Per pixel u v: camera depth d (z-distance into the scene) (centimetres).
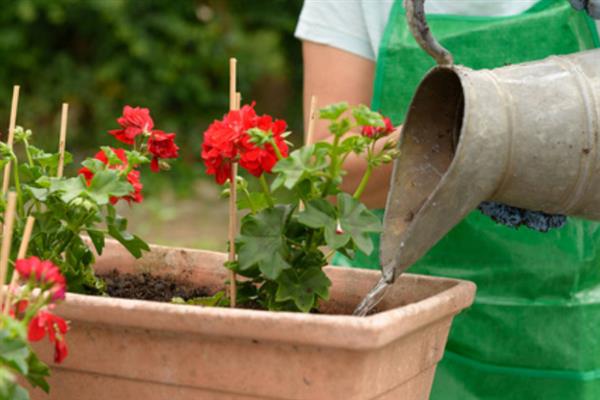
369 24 228
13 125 181
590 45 221
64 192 169
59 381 159
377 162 165
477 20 224
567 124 157
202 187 882
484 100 154
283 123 168
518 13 224
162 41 948
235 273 170
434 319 155
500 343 229
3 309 146
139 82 948
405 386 159
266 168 167
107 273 201
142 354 152
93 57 954
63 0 916
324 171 164
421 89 164
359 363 142
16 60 933
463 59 224
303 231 166
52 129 935
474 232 226
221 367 148
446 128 170
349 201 159
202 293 191
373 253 236
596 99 158
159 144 187
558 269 225
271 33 994
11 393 133
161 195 851
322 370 144
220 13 984
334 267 182
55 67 941
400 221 165
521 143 156
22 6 905
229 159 168
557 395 230
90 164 177
